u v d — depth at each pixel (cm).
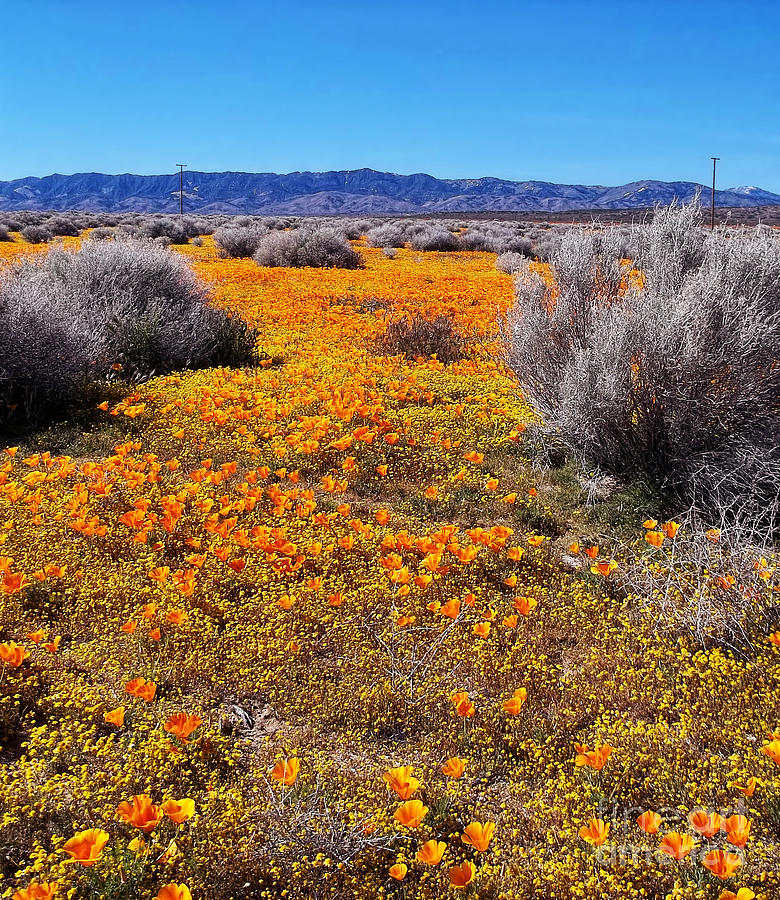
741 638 384
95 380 884
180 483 570
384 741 331
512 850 264
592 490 592
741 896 204
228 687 366
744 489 560
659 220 743
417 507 578
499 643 398
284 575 454
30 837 265
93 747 304
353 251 2656
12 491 505
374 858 260
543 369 724
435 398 836
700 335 566
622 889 244
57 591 432
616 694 354
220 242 2989
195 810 280
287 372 926
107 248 1145
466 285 1978
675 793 290
